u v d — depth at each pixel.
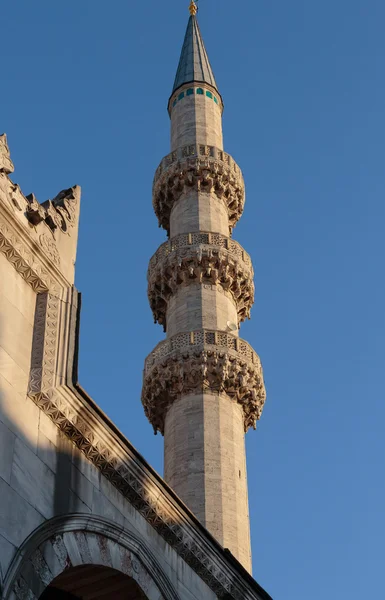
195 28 62.66
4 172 18.33
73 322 18.67
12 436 15.95
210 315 44.28
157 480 19.36
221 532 36.69
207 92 56.28
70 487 16.91
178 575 19.70
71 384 17.53
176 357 41.97
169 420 41.62
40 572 15.34
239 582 21.78
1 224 17.73
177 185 50.81
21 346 17.30
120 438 18.45
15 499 15.35
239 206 52.31
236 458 39.84
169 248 46.94
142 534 18.78
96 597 18.14
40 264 18.59
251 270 47.81
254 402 42.97
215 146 52.62
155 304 47.88
